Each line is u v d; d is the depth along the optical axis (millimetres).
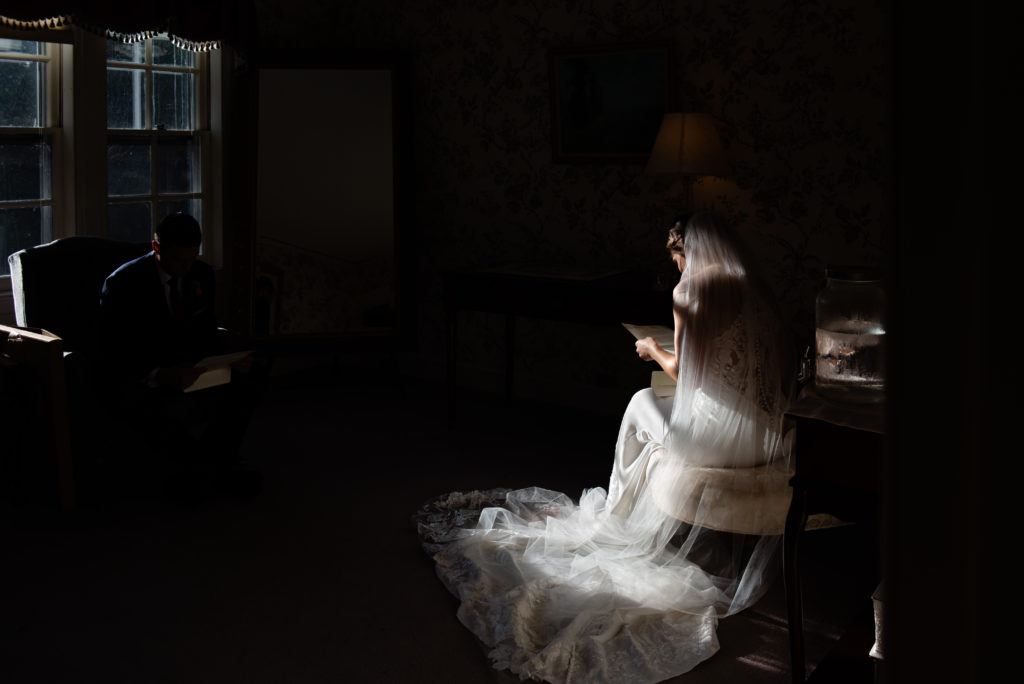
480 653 2455
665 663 2363
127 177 4738
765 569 2680
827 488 1986
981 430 401
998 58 379
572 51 4598
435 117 5340
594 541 3027
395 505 3553
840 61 3854
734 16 4113
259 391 3609
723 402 2592
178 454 3484
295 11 5473
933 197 407
